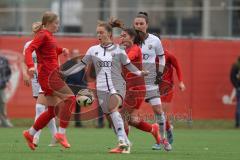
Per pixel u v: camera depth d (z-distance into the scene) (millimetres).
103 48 33219
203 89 65312
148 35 36594
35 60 37906
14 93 63781
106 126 63781
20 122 63469
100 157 31344
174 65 38250
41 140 45156
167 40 65250
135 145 42219
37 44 32375
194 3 90188
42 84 33062
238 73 62781
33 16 87875
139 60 34812
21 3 86375
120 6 87688
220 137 51688
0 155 32125
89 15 87625
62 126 33719
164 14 89500
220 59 65562
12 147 37969
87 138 48188
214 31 82750
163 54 36625
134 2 88250
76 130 57625
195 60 65375
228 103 65625
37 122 33250
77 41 63594
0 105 61469
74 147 39375
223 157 33531
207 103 65375
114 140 46250
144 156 32625
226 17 79250
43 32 32750
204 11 84125
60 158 30609
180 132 57875
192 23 86625
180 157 32781
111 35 33375
